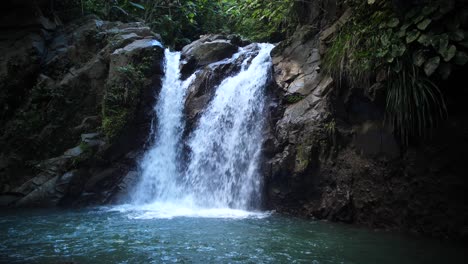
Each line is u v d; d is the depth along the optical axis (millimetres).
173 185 10969
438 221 6535
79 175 10500
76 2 14766
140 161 11188
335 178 8062
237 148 10102
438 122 6469
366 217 7523
